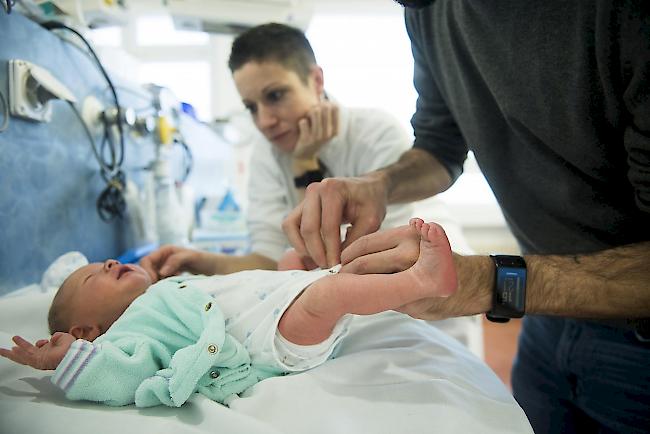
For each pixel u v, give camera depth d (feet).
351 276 1.83
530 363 3.35
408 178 3.00
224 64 9.35
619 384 2.47
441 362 2.03
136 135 4.66
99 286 2.51
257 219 4.89
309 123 4.47
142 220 4.82
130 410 1.65
